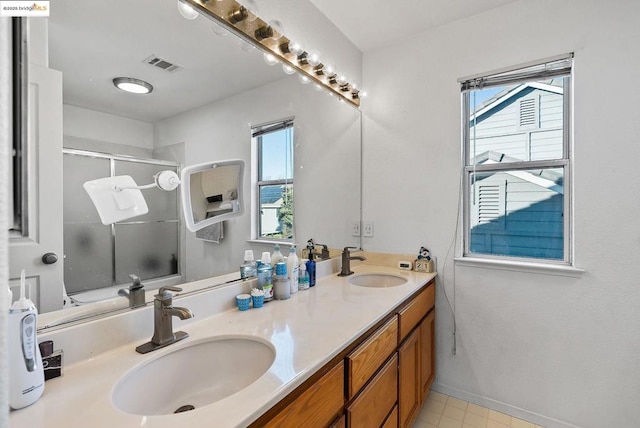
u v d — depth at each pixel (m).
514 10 1.84
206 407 0.68
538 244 1.89
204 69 1.28
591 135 1.63
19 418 0.65
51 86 0.86
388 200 2.27
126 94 1.04
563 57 1.69
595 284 1.63
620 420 1.59
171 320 1.02
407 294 1.58
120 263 1.02
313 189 1.93
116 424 0.63
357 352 1.10
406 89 2.20
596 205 1.62
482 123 2.03
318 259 1.99
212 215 1.34
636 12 1.53
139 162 1.08
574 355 1.69
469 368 1.99
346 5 1.89
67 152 0.90
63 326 0.88
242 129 1.46
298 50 1.63
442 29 2.07
